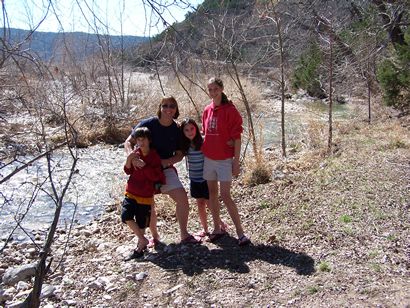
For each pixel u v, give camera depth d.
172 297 4.45
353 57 16.22
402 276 4.43
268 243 5.51
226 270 4.88
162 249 5.62
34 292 3.30
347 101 20.72
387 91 15.11
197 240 5.66
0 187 9.24
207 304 4.26
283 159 10.36
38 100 4.11
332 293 4.23
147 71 20.02
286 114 18.98
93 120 14.24
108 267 5.32
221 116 5.33
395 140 10.55
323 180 7.89
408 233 5.38
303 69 22.56
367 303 4.00
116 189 9.38
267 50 13.92
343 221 5.86
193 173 5.70
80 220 7.88
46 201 8.76
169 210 7.27
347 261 4.83
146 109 16.11
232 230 6.10
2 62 2.90
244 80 19.73
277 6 13.73
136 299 4.49
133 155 5.26
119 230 7.08
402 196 6.54
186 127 5.48
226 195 5.42
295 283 4.49
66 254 6.07
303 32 15.02
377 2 17.41
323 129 12.63
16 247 6.53
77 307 4.48
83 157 12.12
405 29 17.42
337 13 16.72
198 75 15.39
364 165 8.49
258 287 4.48
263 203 7.14
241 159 10.18
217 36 10.54
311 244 5.34
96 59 15.88
